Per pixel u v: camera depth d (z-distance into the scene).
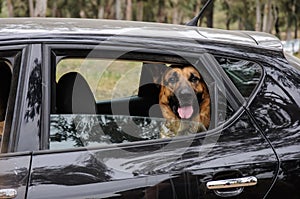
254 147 3.02
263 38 3.61
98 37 3.07
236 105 3.13
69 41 3.00
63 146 2.90
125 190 2.78
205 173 2.89
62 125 2.96
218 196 2.90
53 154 2.80
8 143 2.79
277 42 3.56
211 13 41.66
